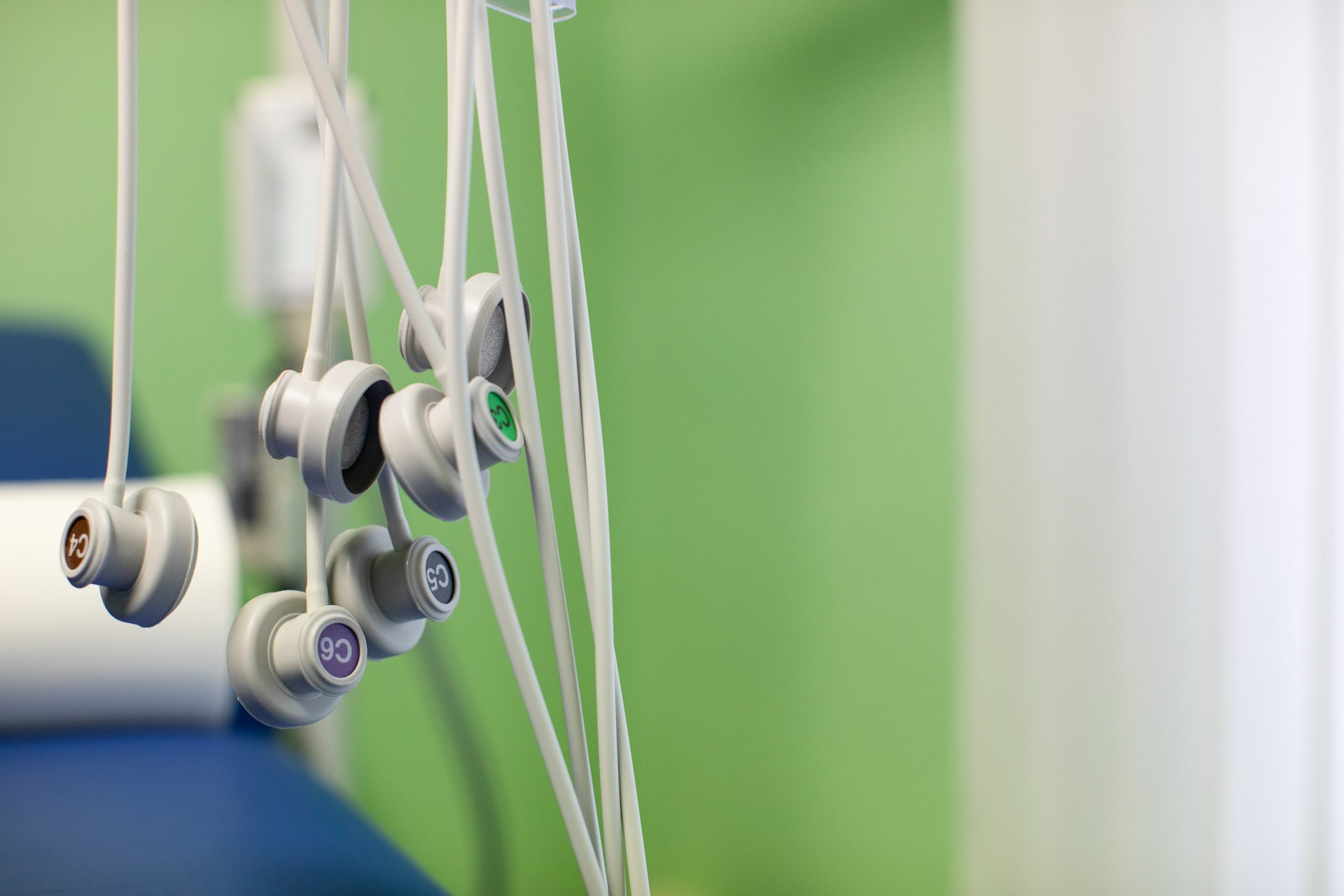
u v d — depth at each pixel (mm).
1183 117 1001
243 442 1184
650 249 1787
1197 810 990
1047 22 1132
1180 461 1006
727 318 1687
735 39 1663
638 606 1835
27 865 591
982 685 1229
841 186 1518
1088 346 1093
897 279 1438
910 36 1413
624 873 287
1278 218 930
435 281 1383
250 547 1138
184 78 1187
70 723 916
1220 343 972
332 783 1281
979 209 1230
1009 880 1189
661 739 1813
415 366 311
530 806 1510
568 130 1697
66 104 1142
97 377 1124
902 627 1441
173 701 952
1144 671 1037
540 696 266
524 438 290
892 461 1450
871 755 1486
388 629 323
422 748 1394
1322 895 896
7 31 1106
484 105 283
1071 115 1108
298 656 292
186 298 1180
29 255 1115
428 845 1400
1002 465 1198
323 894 567
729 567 1695
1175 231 1008
